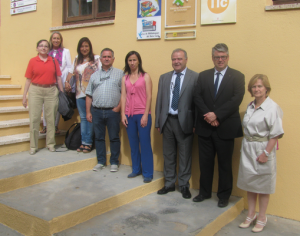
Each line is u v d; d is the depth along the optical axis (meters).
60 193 3.07
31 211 2.60
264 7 3.34
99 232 2.51
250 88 2.92
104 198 2.97
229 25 3.53
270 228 3.09
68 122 4.86
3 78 5.49
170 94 3.44
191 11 3.73
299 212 3.28
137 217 2.85
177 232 2.55
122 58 4.30
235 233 2.94
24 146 4.17
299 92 3.22
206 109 3.13
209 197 3.40
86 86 4.15
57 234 2.44
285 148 3.31
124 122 3.68
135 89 3.58
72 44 4.79
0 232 2.63
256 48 3.40
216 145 3.15
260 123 2.81
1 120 4.52
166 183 3.60
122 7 4.25
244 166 2.91
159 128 3.58
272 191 2.83
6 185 3.04
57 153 4.13
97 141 3.94
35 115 3.96
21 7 5.34
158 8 3.94
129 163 4.30
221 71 3.16
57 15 5.02
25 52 5.38
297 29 3.20
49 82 4.02
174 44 3.87
